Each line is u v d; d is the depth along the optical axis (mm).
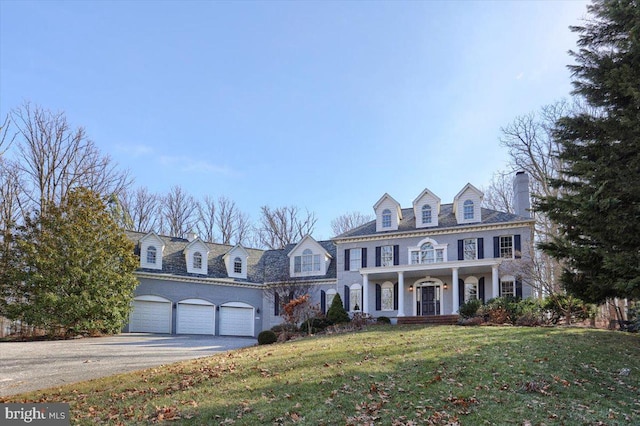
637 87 12547
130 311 27906
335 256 34531
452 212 31000
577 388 9453
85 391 10445
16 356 17281
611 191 12141
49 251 25375
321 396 8898
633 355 12531
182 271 32406
